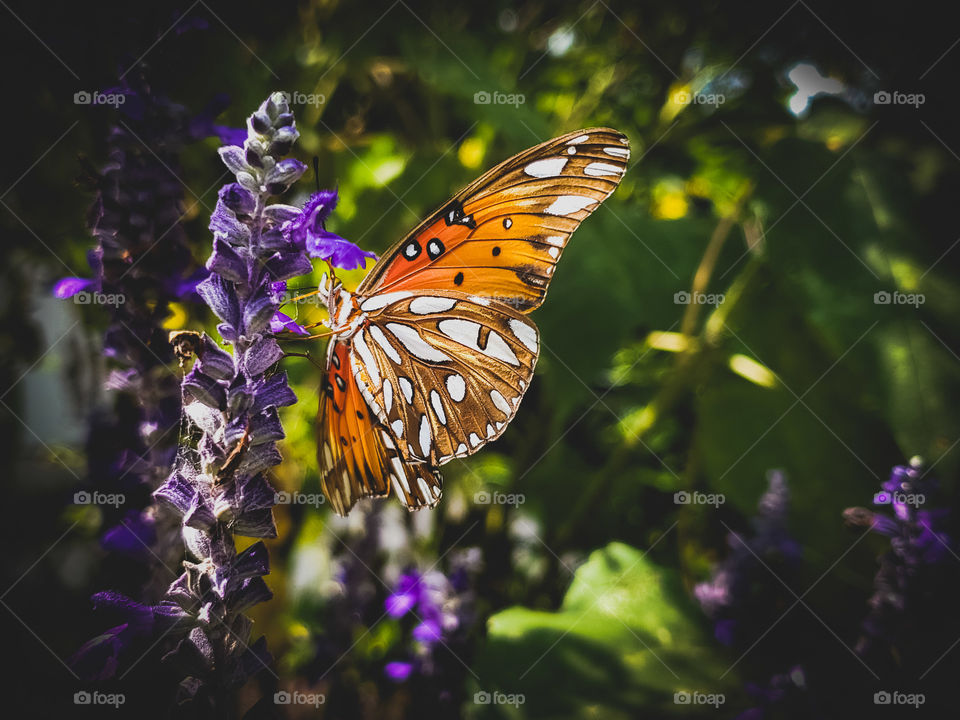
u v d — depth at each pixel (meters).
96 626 0.13
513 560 0.23
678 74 0.24
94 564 0.15
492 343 0.15
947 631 0.16
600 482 0.22
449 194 0.22
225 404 0.11
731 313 0.22
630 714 0.17
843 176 0.20
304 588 0.21
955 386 0.18
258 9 0.21
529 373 0.15
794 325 0.22
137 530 0.13
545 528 0.24
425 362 0.15
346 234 0.21
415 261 0.15
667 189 0.27
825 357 0.21
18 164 0.18
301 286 0.19
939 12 0.20
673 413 0.26
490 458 0.26
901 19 0.20
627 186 0.25
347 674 0.19
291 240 0.12
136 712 0.12
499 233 0.15
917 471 0.16
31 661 0.16
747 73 0.23
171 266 0.13
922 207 0.19
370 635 0.20
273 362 0.11
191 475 0.11
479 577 0.21
